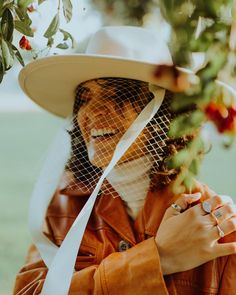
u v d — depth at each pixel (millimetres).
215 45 1525
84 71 2146
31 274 2230
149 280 1933
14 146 13656
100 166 2133
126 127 2109
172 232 1952
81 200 2295
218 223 1925
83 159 2258
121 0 3367
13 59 1952
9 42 1930
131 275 1948
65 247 2004
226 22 1521
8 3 1925
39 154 13039
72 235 2008
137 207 2158
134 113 2119
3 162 12242
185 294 1994
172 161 1808
